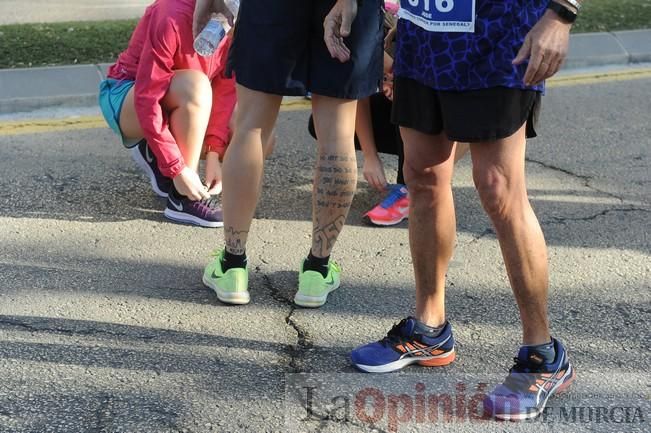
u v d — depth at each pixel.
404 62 3.18
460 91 3.03
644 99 7.32
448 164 3.29
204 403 3.39
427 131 3.17
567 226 4.99
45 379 3.52
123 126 5.03
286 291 4.25
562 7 2.83
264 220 5.01
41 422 3.26
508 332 3.92
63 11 9.05
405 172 3.34
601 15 9.15
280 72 3.69
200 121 4.79
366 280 4.38
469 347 3.79
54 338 3.80
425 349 3.57
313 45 3.72
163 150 4.73
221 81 5.07
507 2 2.95
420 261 3.45
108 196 5.27
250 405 3.38
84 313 4.01
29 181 5.44
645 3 9.70
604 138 6.39
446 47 3.02
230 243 4.04
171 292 4.21
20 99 6.68
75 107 6.80
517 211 3.14
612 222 5.05
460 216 5.11
